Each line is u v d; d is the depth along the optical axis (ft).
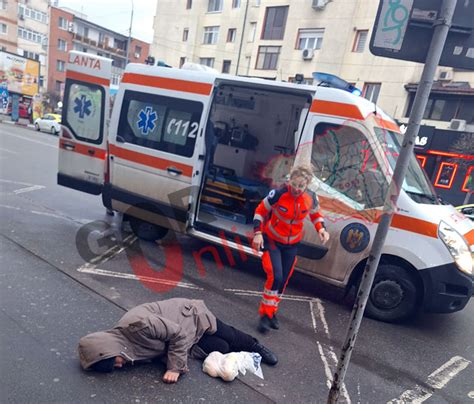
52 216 20.30
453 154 51.72
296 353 11.01
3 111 92.58
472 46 6.39
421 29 6.51
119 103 18.19
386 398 9.59
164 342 8.93
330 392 7.91
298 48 68.49
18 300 11.17
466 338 13.65
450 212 13.87
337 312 14.32
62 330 10.06
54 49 139.44
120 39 163.73
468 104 55.16
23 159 37.88
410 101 58.59
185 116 16.44
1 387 7.75
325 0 64.34
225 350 9.84
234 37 90.27
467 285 12.50
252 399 8.72
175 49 102.53
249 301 13.98
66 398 7.75
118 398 7.99
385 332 13.14
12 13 133.08
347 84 14.98
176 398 8.29
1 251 14.39
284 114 21.58
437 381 10.68
